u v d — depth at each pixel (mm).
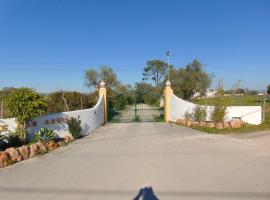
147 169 8523
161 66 57312
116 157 10250
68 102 23656
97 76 42438
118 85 42375
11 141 11359
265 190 6523
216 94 20750
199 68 42594
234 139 13844
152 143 13062
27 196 6500
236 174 7816
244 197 6105
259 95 31047
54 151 11641
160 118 25828
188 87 40719
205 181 7266
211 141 13312
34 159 10188
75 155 10766
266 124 19766
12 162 9539
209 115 20469
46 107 12570
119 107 27344
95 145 12984
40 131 12531
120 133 17109
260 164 8852
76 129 15547
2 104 12320
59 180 7633
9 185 7293
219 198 6074
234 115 20844
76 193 6621
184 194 6371
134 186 7027
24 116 11531
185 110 21938
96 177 7848
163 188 6820
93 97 27391
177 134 15969
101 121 22875
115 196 6379
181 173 8016
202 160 9461
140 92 27500
